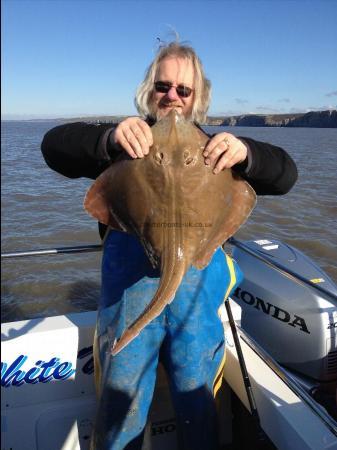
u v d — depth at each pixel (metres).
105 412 2.37
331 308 3.84
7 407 2.75
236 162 2.16
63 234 11.13
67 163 2.46
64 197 15.68
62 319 2.93
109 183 2.18
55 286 8.38
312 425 2.26
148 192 2.06
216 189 2.11
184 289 2.34
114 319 2.38
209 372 2.43
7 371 2.69
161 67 2.62
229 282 2.61
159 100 2.67
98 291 8.32
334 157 33.38
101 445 2.37
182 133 2.13
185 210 2.01
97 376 2.52
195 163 2.10
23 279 8.59
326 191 16.61
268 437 2.48
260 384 2.57
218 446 2.47
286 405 2.40
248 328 4.43
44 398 2.82
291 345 4.02
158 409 2.90
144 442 2.88
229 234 2.12
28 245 10.33
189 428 2.39
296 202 14.44
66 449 2.91
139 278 2.36
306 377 3.94
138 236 2.09
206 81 2.75
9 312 7.60
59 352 2.79
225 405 3.04
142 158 2.12
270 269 4.37
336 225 11.93
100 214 2.23
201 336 2.36
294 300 4.01
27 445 2.83
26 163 27.94
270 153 2.36
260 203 14.20
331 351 3.83
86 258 9.59
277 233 11.27
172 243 1.94
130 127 2.12
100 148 2.29
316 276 4.19
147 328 2.36
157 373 2.83
